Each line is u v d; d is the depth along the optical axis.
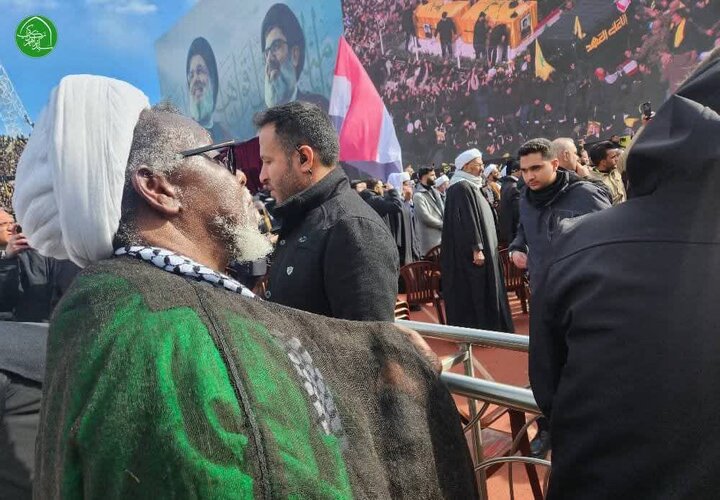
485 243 4.25
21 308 2.60
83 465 0.55
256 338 0.70
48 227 0.81
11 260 2.60
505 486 2.22
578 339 0.77
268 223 2.68
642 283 0.71
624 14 12.53
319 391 0.75
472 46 16.28
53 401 0.62
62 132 0.77
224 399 0.59
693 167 0.70
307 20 22.25
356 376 0.85
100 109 0.78
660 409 0.67
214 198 0.86
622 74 12.73
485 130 16.27
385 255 1.47
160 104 0.93
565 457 0.77
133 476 0.54
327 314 1.52
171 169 0.82
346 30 20.45
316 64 22.06
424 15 17.52
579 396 0.75
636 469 0.69
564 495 0.79
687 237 0.70
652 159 0.75
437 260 5.67
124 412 0.55
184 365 0.60
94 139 0.77
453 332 1.30
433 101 17.80
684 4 11.45
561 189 2.76
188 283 0.71
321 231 1.50
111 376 0.57
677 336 0.67
